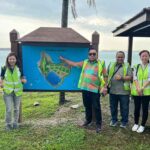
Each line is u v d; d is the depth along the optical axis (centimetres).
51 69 372
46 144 315
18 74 358
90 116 366
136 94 336
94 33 364
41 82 374
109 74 354
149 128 360
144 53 334
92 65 345
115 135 340
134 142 321
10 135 344
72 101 544
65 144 314
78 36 369
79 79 368
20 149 305
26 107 530
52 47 368
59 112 459
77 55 368
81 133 341
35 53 369
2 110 523
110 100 364
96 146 312
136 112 349
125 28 461
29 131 357
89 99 356
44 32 372
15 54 362
